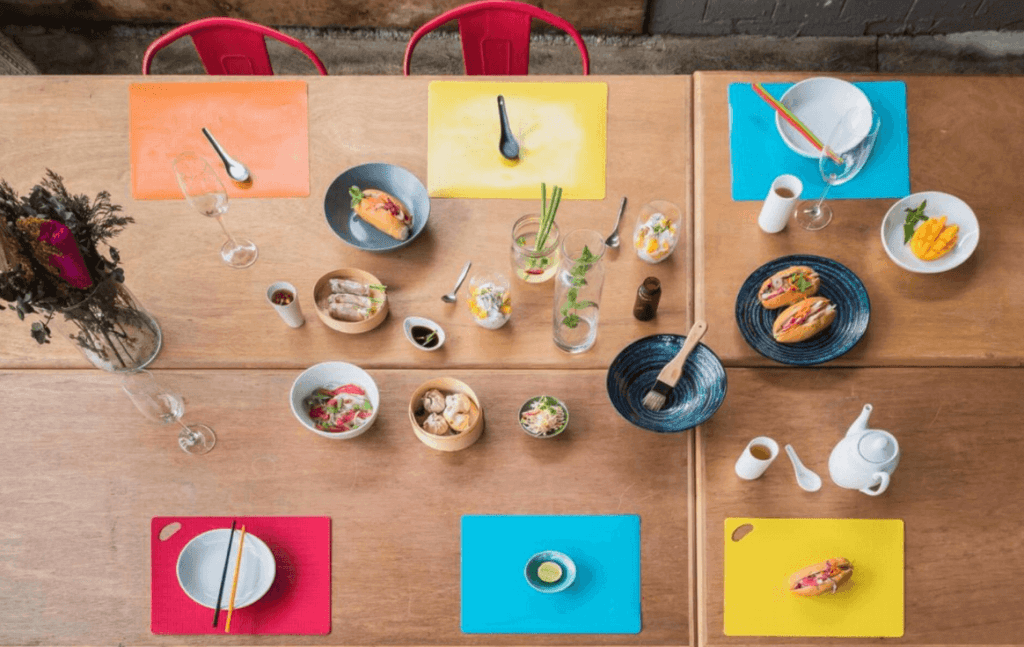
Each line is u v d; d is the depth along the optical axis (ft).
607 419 5.29
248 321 5.54
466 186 5.83
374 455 5.22
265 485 5.18
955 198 5.54
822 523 5.04
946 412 5.26
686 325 5.50
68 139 5.94
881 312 5.47
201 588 4.97
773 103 5.56
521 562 5.04
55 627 4.95
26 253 4.33
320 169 5.90
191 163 5.41
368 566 5.05
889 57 9.94
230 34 6.49
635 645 4.93
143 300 5.58
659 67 9.95
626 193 5.80
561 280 5.07
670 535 5.07
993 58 9.87
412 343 5.39
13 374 5.41
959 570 4.98
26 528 5.11
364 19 9.87
